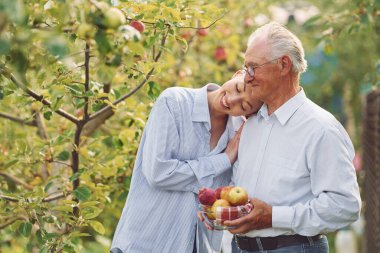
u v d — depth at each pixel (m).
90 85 4.27
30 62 3.30
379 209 5.96
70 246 4.12
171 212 3.82
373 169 6.59
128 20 3.80
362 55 12.79
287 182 3.57
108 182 4.99
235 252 3.86
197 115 3.81
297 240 3.59
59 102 4.06
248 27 7.30
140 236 3.82
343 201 3.46
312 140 3.51
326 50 5.61
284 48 3.51
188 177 3.75
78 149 4.55
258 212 3.51
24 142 4.79
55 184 4.65
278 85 3.56
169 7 4.01
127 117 4.99
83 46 3.78
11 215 4.50
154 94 4.36
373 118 6.63
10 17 2.31
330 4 10.77
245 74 3.64
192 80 6.32
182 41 4.32
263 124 3.68
